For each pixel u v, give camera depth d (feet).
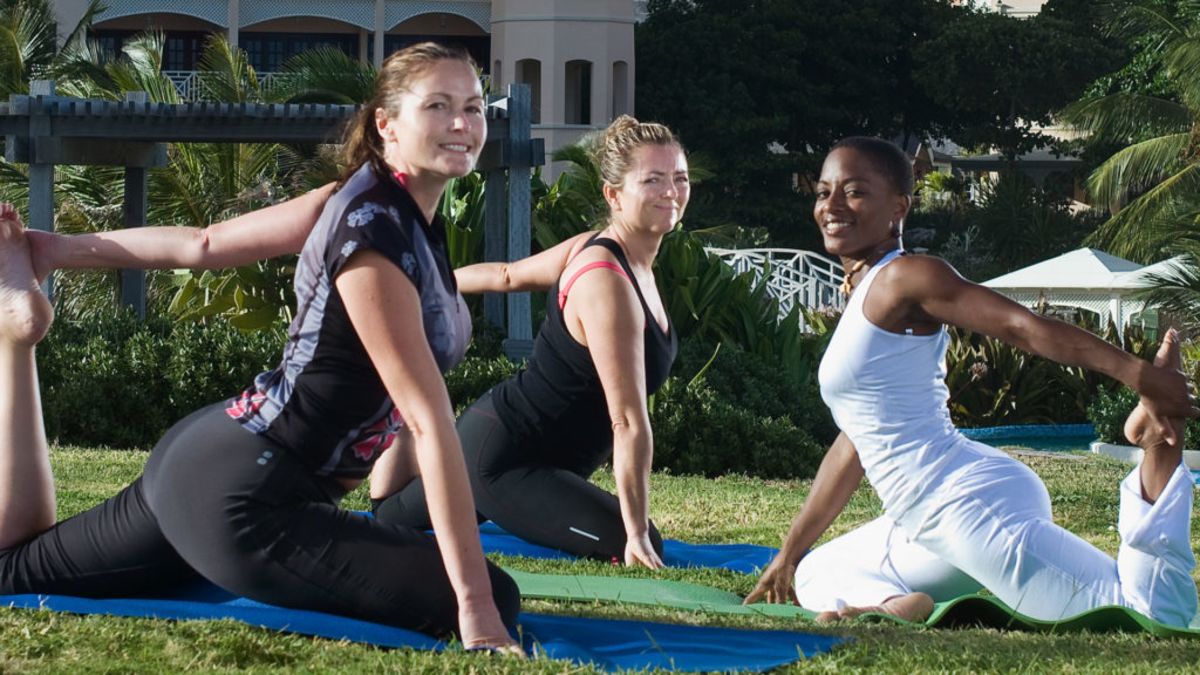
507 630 13.76
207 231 14.51
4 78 79.71
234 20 131.85
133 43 71.72
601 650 13.60
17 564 14.35
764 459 36.29
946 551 15.39
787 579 16.90
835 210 15.44
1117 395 54.60
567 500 20.36
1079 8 146.72
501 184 44.24
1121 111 92.68
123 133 42.55
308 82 68.23
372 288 12.84
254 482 13.42
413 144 13.08
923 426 15.28
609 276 19.61
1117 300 77.71
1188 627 15.16
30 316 14.19
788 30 141.18
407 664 12.42
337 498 14.11
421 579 13.48
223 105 42.32
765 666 12.91
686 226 134.72
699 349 41.04
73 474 27.68
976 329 14.70
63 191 58.90
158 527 14.01
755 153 139.74
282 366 13.67
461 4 137.39
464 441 20.94
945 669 12.76
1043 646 13.79
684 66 141.18
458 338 13.84
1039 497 15.49
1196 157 89.97
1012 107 144.97
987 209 132.46
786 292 75.31
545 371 20.48
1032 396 60.18
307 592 13.60
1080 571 15.11
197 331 37.99
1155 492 14.84
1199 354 57.21
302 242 14.42
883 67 148.46
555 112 134.21
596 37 134.51
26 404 14.52
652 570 19.45
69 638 12.71
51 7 109.70
